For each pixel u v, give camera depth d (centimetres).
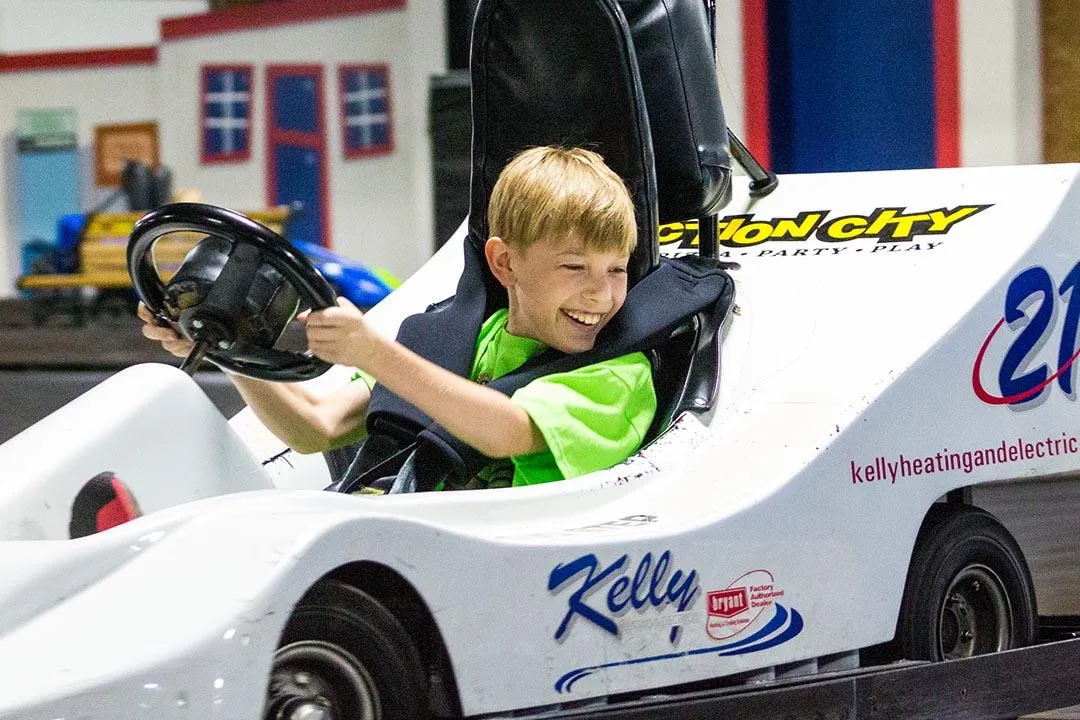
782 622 663
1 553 516
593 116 734
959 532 766
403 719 543
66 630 488
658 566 615
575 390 680
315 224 2961
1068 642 790
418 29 2828
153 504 628
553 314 685
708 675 634
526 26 743
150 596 497
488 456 665
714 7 886
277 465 825
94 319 3117
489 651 559
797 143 1986
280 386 742
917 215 826
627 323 704
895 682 699
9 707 454
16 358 2803
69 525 598
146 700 471
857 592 694
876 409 706
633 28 760
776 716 646
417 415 705
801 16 1972
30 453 610
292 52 2977
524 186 680
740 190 899
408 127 2859
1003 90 1967
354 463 719
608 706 595
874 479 703
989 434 756
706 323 745
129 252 670
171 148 3167
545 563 576
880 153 1980
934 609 745
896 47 1973
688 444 691
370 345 620
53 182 3291
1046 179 820
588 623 591
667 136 764
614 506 650
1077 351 802
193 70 3133
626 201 684
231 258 640
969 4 1958
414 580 539
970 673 735
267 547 507
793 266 809
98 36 3247
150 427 632
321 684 535
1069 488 1653
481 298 744
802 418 699
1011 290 771
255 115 3067
